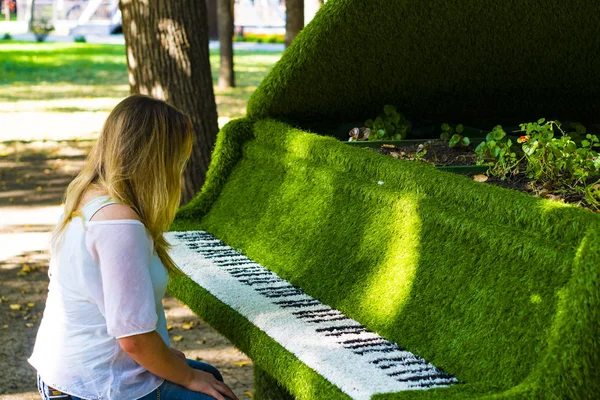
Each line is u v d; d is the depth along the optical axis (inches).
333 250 114.7
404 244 103.5
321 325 100.4
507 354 81.7
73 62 941.2
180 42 219.8
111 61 964.6
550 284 81.1
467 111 167.5
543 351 78.0
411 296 97.3
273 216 131.6
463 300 90.4
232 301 109.0
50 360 92.7
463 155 140.1
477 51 153.6
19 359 191.5
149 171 91.0
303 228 123.6
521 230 88.1
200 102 223.8
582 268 74.2
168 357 91.2
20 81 761.0
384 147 146.6
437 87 159.3
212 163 150.8
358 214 114.3
